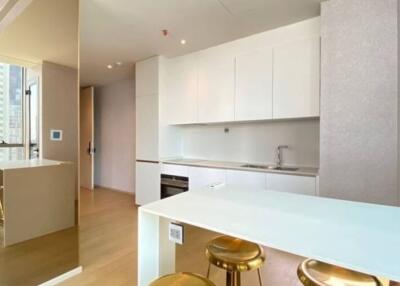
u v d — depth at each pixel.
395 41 1.98
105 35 3.01
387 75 2.01
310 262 1.13
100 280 1.98
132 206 4.17
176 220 1.08
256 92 3.01
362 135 2.11
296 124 3.18
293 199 1.39
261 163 3.46
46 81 2.10
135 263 2.25
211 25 2.77
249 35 3.04
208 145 4.00
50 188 2.10
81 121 5.74
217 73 3.37
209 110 3.45
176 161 3.79
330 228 0.96
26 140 2.02
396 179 1.97
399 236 0.88
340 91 2.20
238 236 0.90
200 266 2.16
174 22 2.67
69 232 2.17
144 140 4.03
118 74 4.79
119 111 5.46
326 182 2.27
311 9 2.43
